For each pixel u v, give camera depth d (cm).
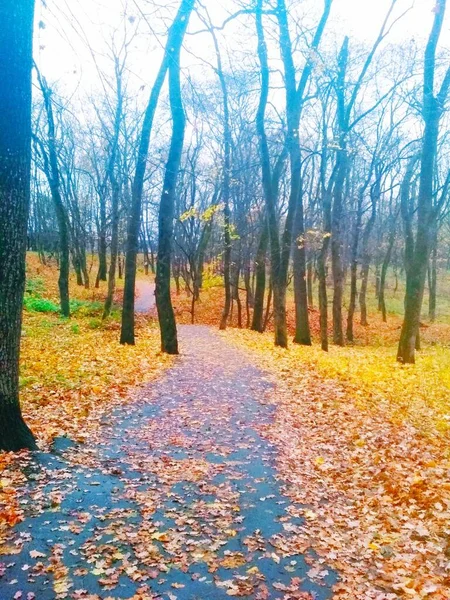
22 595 389
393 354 2117
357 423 897
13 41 594
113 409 927
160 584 417
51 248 4922
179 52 1306
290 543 496
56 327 2002
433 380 1363
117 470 648
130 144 2725
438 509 564
